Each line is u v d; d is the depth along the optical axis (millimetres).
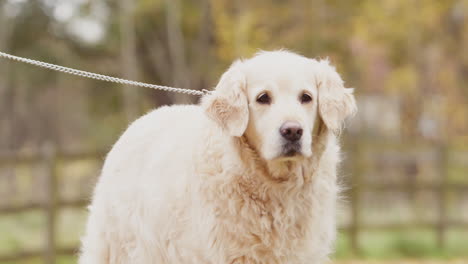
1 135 30016
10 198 12406
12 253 10477
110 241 5102
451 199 14570
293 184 4457
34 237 12539
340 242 12961
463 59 25922
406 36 23625
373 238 14133
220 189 4395
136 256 4883
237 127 4402
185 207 4508
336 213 5062
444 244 13531
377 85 28578
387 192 13555
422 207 14312
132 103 24703
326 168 4672
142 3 25688
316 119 4574
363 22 23359
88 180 13938
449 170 13836
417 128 26062
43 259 10742
